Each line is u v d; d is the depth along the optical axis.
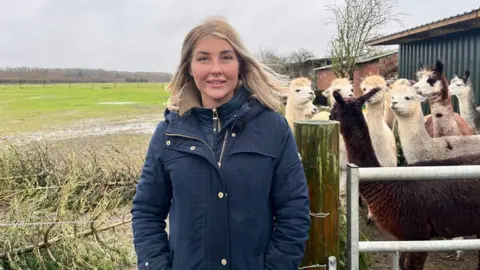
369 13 24.77
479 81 8.23
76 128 17.88
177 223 1.87
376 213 3.28
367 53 25.66
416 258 3.13
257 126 1.90
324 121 2.43
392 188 3.18
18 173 5.90
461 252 4.26
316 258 2.42
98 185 5.47
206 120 1.92
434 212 3.14
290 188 1.90
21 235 3.72
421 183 3.18
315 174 2.37
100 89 74.75
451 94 8.30
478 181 3.13
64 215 3.99
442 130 6.64
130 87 87.44
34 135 15.59
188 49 1.98
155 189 1.97
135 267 4.15
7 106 32.91
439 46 9.87
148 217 1.99
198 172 1.83
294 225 1.88
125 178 5.89
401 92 5.34
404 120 5.46
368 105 5.52
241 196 1.81
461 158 3.59
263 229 1.86
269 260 1.87
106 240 4.18
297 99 6.58
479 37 8.23
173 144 1.90
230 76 1.92
